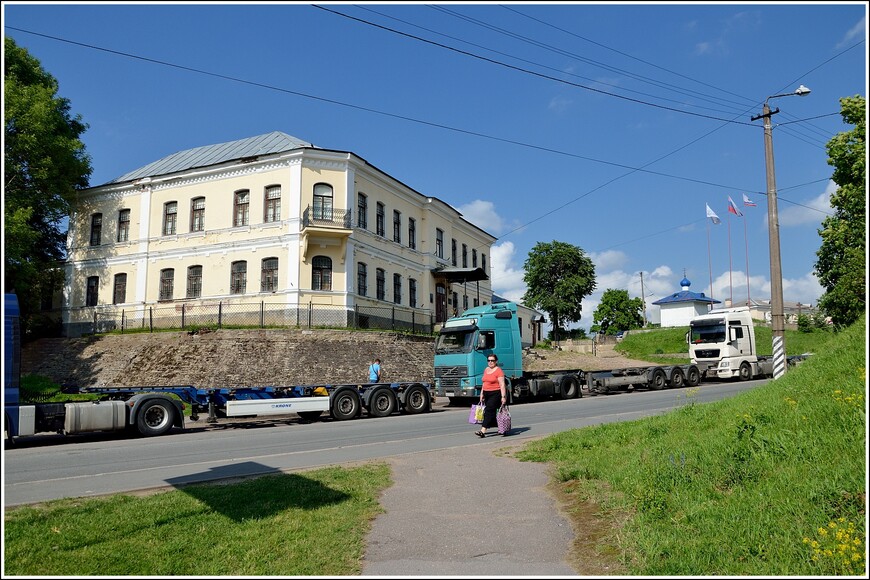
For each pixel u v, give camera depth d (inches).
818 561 189.8
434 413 832.9
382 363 1129.4
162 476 384.8
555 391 973.8
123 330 1194.6
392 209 1446.9
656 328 2401.6
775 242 799.1
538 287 2433.6
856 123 526.9
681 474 282.0
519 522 272.1
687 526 233.1
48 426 576.1
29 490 344.8
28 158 1186.0
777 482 247.0
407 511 294.0
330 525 267.3
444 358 879.7
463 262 1828.2
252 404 711.1
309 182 1218.0
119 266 1354.6
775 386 431.2
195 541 245.6
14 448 547.2
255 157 1238.3
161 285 1309.1
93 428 589.9
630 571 206.8
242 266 1241.4
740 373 1225.4
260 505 296.5
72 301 1386.6
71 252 1406.3
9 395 540.7
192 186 1311.5
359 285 1294.3
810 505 221.1
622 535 238.8
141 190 1357.0
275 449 505.0
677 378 1139.3
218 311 1235.9
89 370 1092.5
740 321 1255.5
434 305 1612.9
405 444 520.4
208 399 702.5
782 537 206.8
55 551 232.2
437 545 246.1
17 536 247.0
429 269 1584.6
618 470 324.2
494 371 558.9
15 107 1131.3
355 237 1268.5
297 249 1188.5
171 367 1035.9
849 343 406.6
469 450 462.3
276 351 1061.1
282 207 1218.0
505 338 898.1
